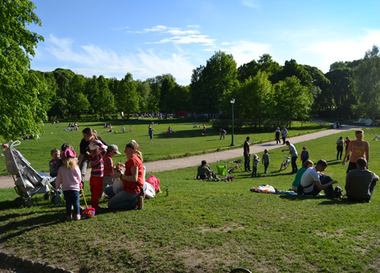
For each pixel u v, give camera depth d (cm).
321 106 11994
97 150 1070
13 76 1906
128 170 1054
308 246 775
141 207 1066
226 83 10681
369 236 841
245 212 1025
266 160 2770
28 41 2055
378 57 9631
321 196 1326
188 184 1797
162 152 3838
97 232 884
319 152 3884
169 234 854
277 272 676
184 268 705
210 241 809
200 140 5312
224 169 2594
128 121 11525
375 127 7806
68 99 13650
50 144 5000
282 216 993
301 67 11538
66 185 975
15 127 1964
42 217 1019
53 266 760
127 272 719
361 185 1205
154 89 16938
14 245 864
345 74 12112
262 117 7756
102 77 14238
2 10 1900
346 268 685
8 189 1736
